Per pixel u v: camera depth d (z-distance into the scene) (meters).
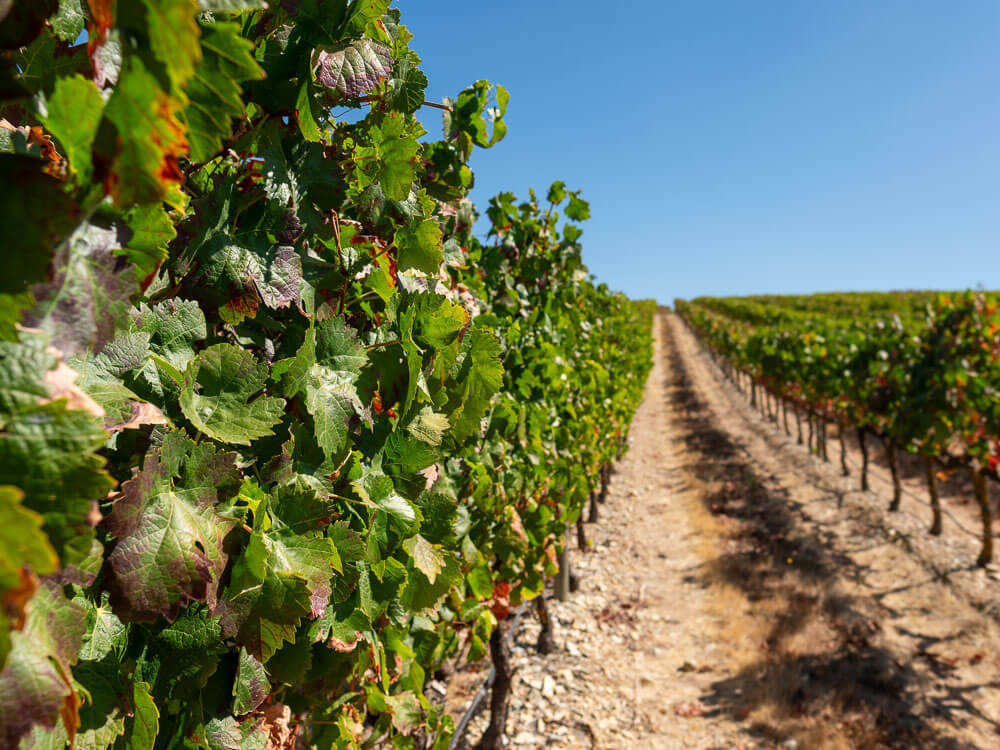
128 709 0.85
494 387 1.84
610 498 10.38
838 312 38.09
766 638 5.53
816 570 7.06
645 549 8.01
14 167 0.45
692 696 4.77
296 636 1.31
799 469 11.66
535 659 5.10
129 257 0.64
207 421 0.97
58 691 0.53
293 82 1.16
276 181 1.15
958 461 7.53
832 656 5.20
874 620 5.87
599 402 8.22
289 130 1.25
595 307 9.24
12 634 0.52
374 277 1.59
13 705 0.50
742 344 20.53
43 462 0.50
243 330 1.26
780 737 4.20
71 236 0.54
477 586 2.91
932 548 7.49
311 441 1.30
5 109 0.86
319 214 1.36
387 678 1.95
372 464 1.61
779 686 4.75
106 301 0.59
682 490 10.80
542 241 4.61
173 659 0.98
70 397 0.52
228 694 1.19
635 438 16.08
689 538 8.41
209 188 1.12
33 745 0.67
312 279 1.39
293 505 1.17
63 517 0.52
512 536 3.40
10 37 0.52
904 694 4.69
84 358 0.82
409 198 1.63
